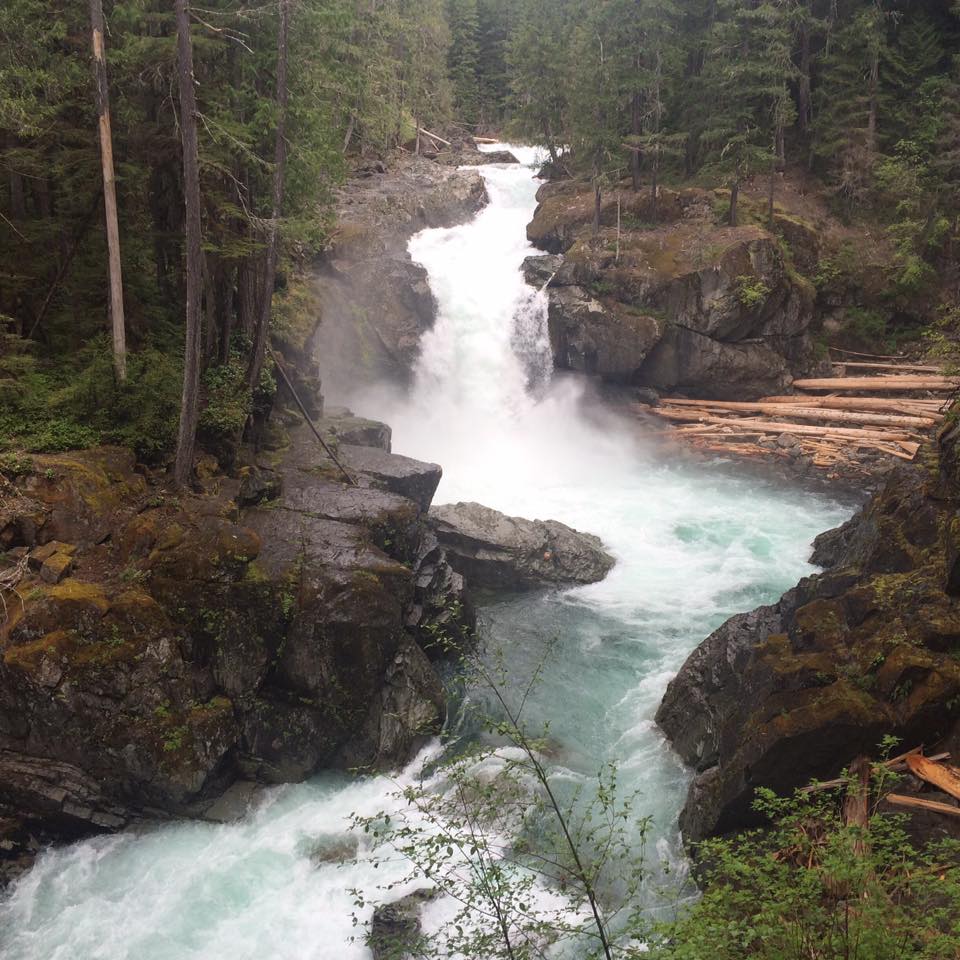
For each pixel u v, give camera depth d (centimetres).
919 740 1234
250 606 1633
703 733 1608
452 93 6588
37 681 1482
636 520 2859
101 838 1495
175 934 1299
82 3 2131
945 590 1374
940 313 4200
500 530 2434
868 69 4556
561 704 1862
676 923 802
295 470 2242
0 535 1662
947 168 4241
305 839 1481
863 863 788
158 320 2395
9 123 2014
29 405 1986
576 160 4734
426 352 3797
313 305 3297
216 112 2084
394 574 1745
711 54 4497
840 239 4306
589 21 4344
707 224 4131
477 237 4453
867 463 3331
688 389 3969
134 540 1694
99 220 2297
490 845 1385
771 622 1688
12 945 1287
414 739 1697
